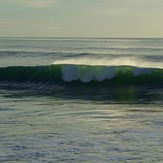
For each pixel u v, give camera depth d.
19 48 127.19
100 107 18.59
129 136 12.52
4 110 17.72
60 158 10.38
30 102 20.53
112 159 10.27
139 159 10.25
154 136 12.45
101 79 29.20
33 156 10.55
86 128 13.76
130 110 17.52
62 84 29.86
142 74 28.11
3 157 10.48
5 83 31.62
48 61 62.72
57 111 17.42
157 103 19.95
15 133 13.07
